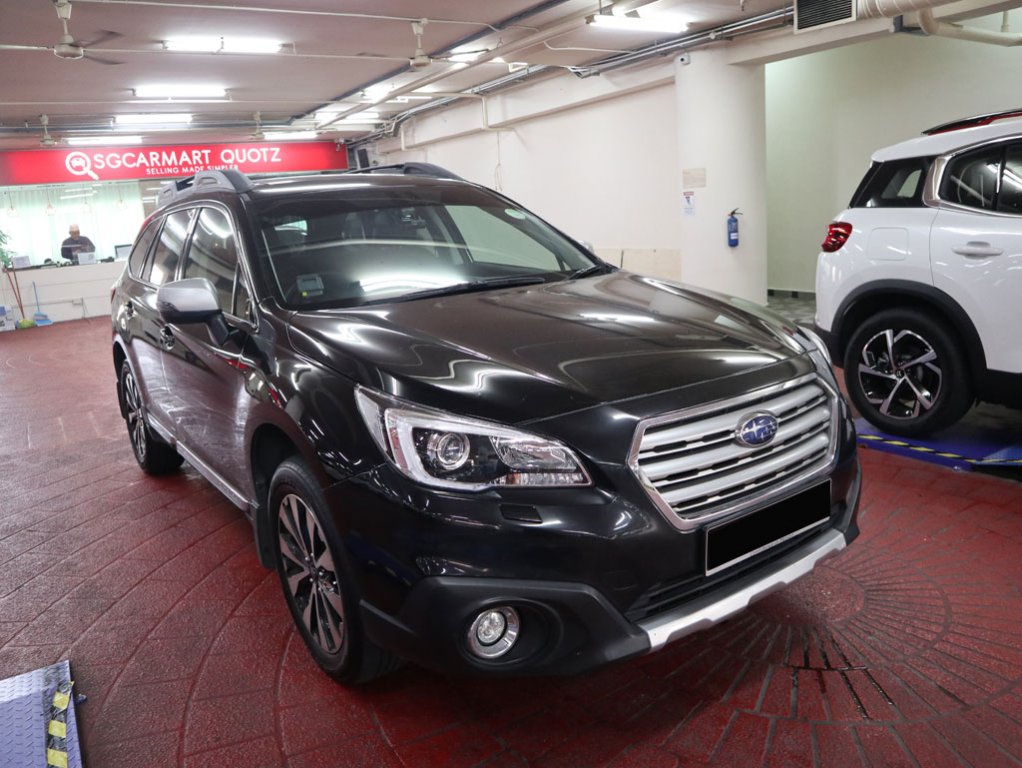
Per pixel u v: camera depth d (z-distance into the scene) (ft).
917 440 13.89
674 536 6.33
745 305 8.90
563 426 6.23
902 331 13.67
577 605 6.10
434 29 28.17
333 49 30.27
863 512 11.21
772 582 6.89
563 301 8.51
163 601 10.00
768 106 32.53
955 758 6.46
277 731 7.30
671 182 32.89
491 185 45.19
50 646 9.09
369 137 55.11
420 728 7.25
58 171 47.62
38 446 18.10
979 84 25.68
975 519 10.75
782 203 33.04
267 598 9.89
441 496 6.15
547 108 37.78
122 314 13.67
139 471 15.40
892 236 13.51
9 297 48.11
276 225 9.56
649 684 7.70
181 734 7.34
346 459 6.68
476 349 7.10
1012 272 11.81
